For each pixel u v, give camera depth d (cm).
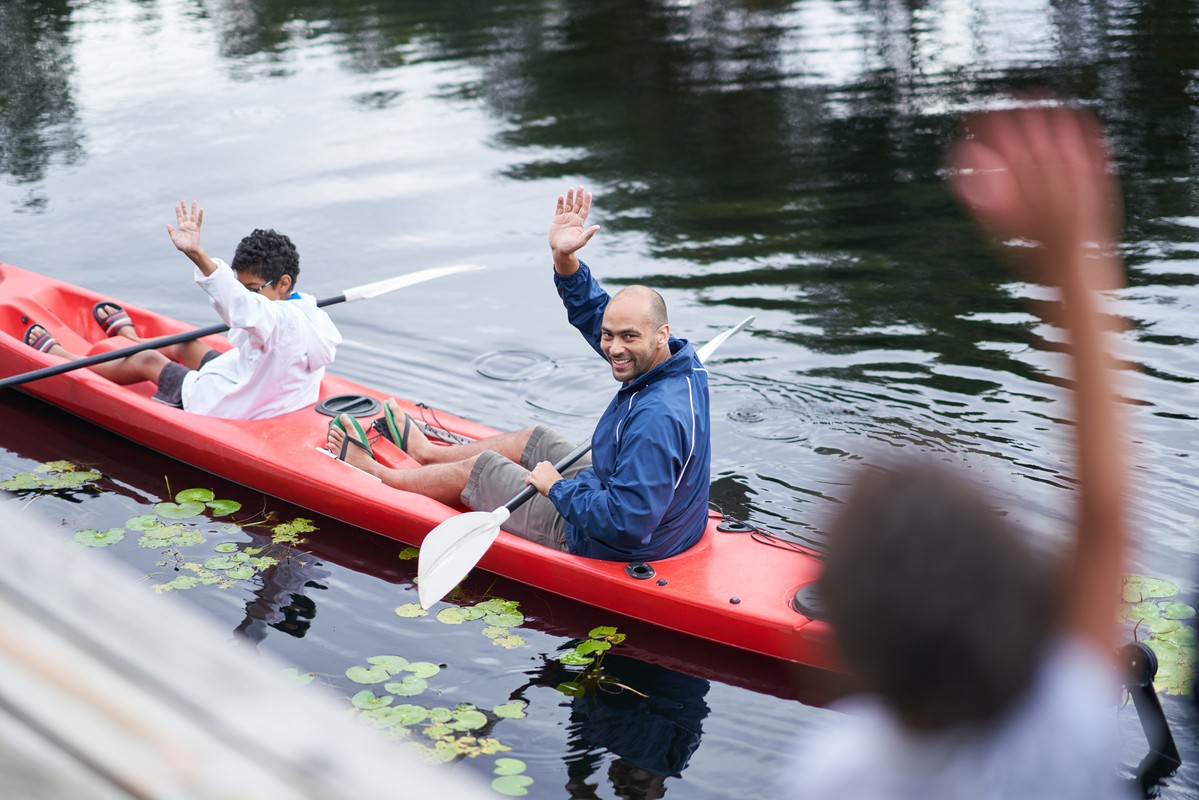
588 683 386
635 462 406
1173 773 314
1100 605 109
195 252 492
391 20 1641
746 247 804
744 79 1264
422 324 704
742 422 558
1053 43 1334
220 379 550
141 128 1140
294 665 391
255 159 1039
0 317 636
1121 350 611
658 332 414
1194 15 1413
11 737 76
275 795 74
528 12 1661
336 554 469
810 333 659
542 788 330
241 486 523
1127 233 786
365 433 528
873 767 107
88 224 884
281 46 1498
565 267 467
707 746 354
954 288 716
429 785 77
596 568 431
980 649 96
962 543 96
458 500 492
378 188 956
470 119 1152
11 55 1461
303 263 808
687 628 416
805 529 467
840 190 913
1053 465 500
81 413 578
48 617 81
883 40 1405
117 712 77
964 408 561
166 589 436
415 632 414
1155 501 467
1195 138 976
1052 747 104
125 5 1772
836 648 103
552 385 623
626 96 1221
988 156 101
